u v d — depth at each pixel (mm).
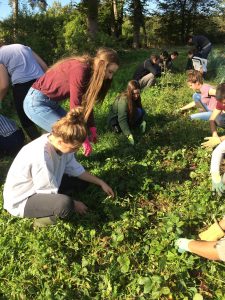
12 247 1747
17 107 2619
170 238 1723
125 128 2836
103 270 1646
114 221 1920
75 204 1902
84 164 2484
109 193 2020
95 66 1947
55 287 1557
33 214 1797
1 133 2590
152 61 4547
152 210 2043
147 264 1675
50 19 8195
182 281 1521
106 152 2650
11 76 2580
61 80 2123
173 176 2348
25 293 1534
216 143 2363
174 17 17438
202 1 17047
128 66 7289
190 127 3084
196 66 5117
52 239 1758
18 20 8141
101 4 15328
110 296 1521
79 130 1593
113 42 8617
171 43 17875
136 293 1531
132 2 14680
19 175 1732
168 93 4160
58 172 1830
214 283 1583
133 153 2609
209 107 3324
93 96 1983
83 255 1736
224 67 5109
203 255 1569
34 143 1731
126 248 1769
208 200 2037
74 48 7590
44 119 2229
